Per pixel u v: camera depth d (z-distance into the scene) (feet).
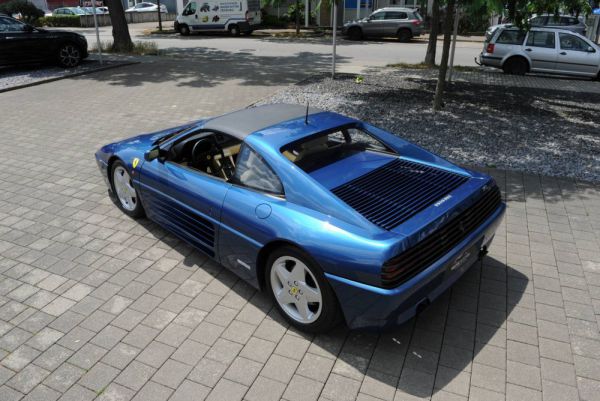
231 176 13.33
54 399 10.11
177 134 15.88
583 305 12.90
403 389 10.24
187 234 14.80
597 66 48.24
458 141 26.86
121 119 31.45
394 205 11.23
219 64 54.60
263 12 108.47
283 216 11.40
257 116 14.47
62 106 35.12
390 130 28.84
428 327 12.09
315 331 11.53
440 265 10.58
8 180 21.56
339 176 12.26
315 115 14.46
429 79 45.68
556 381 10.41
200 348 11.46
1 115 32.73
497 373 10.63
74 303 13.12
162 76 46.88
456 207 11.28
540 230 16.87
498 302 13.01
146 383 10.48
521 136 27.84
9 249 15.81
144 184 16.03
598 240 16.17
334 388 10.29
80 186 20.81
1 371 10.84
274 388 10.31
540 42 50.08
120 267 14.80
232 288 13.75
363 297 10.16
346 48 71.97
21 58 47.29
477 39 89.35
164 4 146.82
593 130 29.19
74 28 121.08
